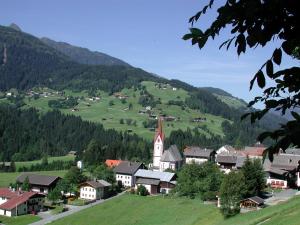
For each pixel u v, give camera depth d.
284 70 6.74
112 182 136.62
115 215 104.50
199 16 7.18
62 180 132.50
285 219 61.38
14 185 139.38
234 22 6.68
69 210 114.00
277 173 109.69
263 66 6.50
